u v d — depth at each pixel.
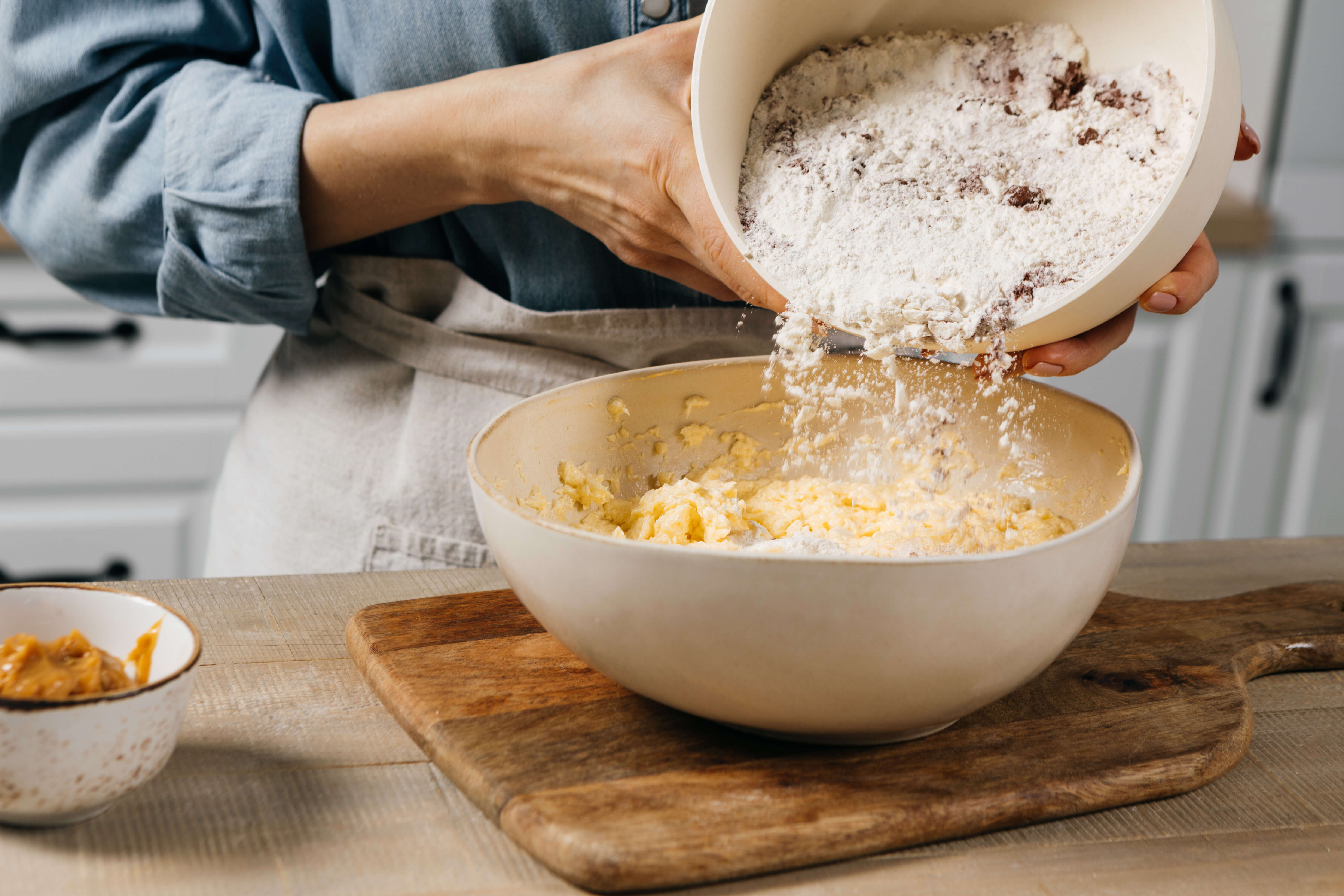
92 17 0.95
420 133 0.85
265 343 1.73
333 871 0.53
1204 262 0.65
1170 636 0.80
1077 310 0.60
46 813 0.51
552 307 1.02
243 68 1.01
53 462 1.70
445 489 1.01
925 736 0.65
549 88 0.79
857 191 0.69
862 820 0.56
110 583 0.81
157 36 0.97
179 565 1.80
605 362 1.01
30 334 1.63
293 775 0.60
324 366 1.06
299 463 1.06
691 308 1.02
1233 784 0.65
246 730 0.64
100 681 0.54
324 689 0.69
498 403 1.00
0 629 0.57
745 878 0.54
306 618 0.78
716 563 0.53
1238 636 0.80
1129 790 0.61
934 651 0.55
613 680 0.64
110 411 1.70
